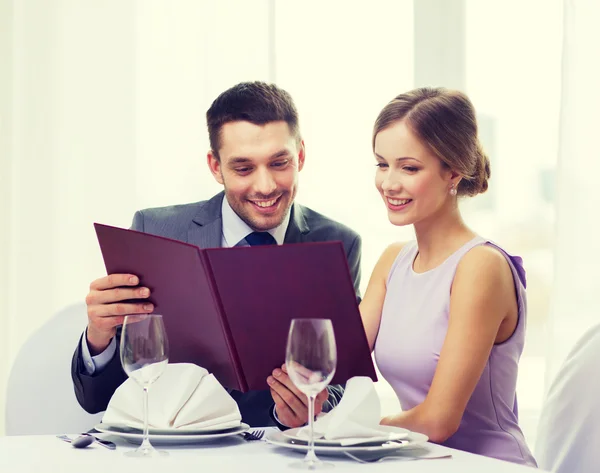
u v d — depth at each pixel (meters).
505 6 3.16
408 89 3.20
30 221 3.16
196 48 3.16
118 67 3.17
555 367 2.77
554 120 3.14
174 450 1.31
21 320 3.15
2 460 1.21
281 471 1.13
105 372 1.73
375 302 2.09
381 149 1.90
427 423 1.66
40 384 1.98
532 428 3.07
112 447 1.32
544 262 3.14
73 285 3.17
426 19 3.18
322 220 2.26
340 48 3.19
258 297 1.44
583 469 1.77
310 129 3.17
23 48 3.16
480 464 1.21
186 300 1.51
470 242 1.87
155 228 2.21
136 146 3.17
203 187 3.16
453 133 1.85
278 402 1.57
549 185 3.14
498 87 3.16
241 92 2.12
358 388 1.32
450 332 1.75
